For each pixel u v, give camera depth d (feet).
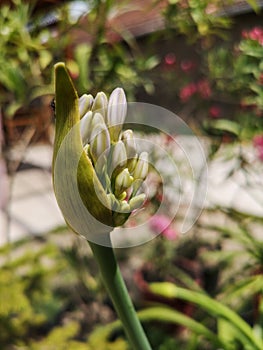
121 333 2.41
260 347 1.38
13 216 4.08
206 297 1.48
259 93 2.92
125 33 2.50
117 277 0.72
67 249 2.69
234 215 2.65
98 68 2.39
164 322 2.30
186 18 2.57
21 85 2.15
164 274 2.81
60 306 2.53
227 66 3.41
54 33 2.36
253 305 2.03
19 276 1.92
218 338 1.44
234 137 2.95
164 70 3.43
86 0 2.15
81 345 1.61
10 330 1.69
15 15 2.14
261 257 2.21
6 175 3.05
